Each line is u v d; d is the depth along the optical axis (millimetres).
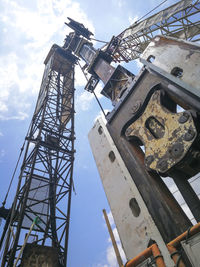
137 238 2891
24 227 10336
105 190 3799
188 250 2078
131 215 3109
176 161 2830
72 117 18922
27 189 11430
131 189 3250
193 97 2918
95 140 4609
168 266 2197
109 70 7340
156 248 2389
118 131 4141
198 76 2826
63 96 20969
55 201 12523
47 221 11352
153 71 3703
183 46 3256
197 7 11922
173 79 3139
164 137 3115
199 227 2070
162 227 2725
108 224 8391
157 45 3846
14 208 11273
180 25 13758
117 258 7418
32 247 9336
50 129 16500
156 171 3123
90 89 9375
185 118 2887
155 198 3010
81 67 16250
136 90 4031
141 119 3641
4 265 8852
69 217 12109
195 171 2980
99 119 4770
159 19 13664
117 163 3719
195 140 2682
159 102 3369
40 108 18062
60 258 10117
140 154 3680
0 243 10789
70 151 15742
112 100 6199
